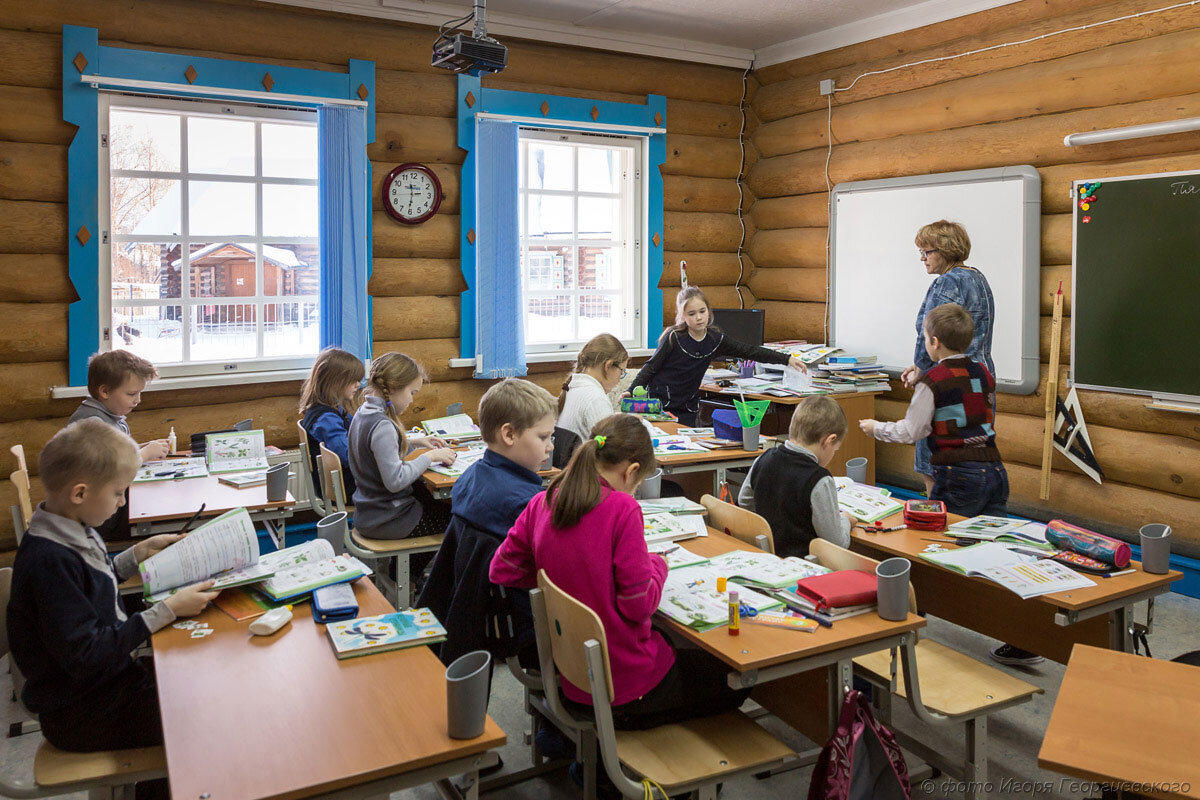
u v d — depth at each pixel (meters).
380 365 3.45
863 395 5.41
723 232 6.51
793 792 2.59
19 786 1.77
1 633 2.02
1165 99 4.16
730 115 6.45
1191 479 4.12
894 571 2.14
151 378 3.49
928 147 5.27
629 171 6.11
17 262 4.29
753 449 3.85
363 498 3.42
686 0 5.14
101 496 1.86
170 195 4.68
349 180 4.95
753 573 2.34
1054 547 2.65
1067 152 4.58
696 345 4.53
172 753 1.44
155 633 1.92
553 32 5.59
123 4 4.41
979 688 2.31
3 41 4.18
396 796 2.53
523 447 2.46
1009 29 4.85
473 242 5.45
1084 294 4.48
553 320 6.00
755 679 1.90
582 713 2.14
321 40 4.90
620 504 2.08
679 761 1.96
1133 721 1.60
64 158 4.36
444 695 1.66
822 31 5.84
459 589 2.40
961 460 3.26
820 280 6.10
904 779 2.07
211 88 4.57
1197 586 4.10
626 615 2.03
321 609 2.00
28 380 4.33
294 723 1.54
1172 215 4.10
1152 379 4.23
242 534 2.18
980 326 4.00
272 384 4.97
